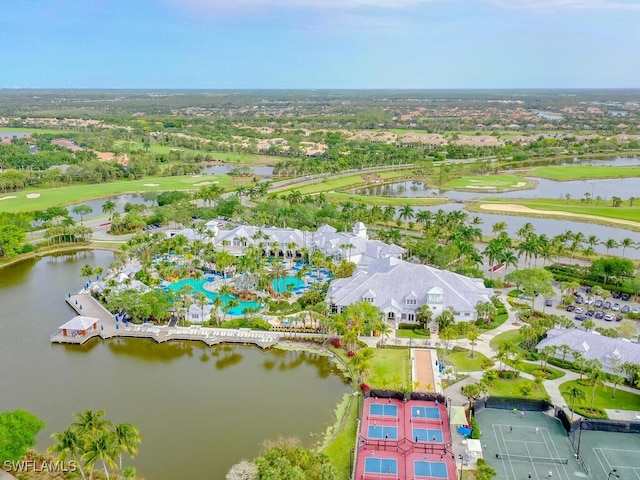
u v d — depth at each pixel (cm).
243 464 9869
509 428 11931
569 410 12412
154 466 10731
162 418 12494
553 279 19400
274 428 12069
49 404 13050
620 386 13575
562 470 10506
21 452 10000
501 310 17862
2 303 19412
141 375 14675
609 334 15488
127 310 17588
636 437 11619
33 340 16600
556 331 15575
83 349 16138
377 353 15312
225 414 12662
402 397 13000
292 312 17862
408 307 17300
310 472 9781
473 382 13675
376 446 11288
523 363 14662
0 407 12862
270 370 14925
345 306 17400
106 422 10038
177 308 17788
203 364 15338
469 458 10806
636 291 19025
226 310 17362
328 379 14412
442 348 15512
